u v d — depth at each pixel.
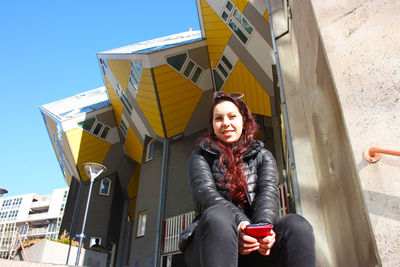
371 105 1.83
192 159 1.82
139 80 15.51
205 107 16.28
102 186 21.39
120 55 15.52
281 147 12.26
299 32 4.74
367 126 1.80
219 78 15.27
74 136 19.30
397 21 1.95
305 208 4.36
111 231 20.64
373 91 1.86
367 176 1.70
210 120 2.00
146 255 14.59
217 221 1.26
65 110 21.03
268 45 11.91
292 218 1.37
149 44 19.78
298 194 4.53
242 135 1.89
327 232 3.96
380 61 1.91
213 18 13.44
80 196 20.36
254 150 1.81
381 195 1.63
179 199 15.03
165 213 15.07
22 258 11.89
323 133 3.64
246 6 11.62
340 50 2.11
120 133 20.89
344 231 3.02
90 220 19.97
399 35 1.91
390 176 1.63
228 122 1.84
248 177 1.74
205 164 1.78
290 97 5.49
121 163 21.77
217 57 14.70
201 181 1.68
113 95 19.09
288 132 5.18
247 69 13.39
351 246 2.76
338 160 3.03
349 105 1.92
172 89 15.12
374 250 2.05
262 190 1.67
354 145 1.81
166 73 14.58
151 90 15.12
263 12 11.12
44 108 20.86
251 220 1.57
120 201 22.14
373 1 2.09
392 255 1.50
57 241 12.48
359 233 2.44
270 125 13.71
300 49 4.80
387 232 1.55
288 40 6.11
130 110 18.12
